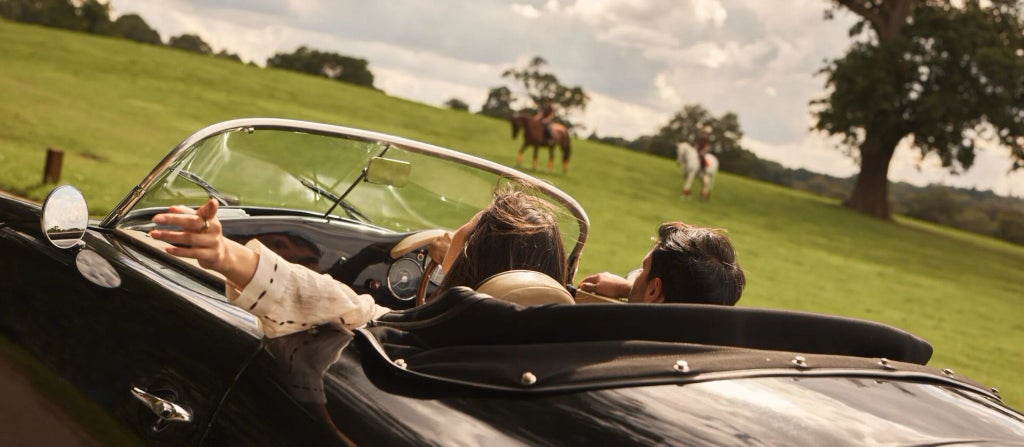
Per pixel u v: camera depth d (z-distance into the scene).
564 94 97.75
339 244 3.55
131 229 2.63
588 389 1.47
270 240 3.43
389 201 3.50
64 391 2.09
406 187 3.42
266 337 1.80
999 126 49.44
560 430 1.38
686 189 42.34
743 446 1.33
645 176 49.53
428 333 1.72
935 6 52.59
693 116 112.88
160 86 41.84
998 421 1.62
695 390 1.48
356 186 3.40
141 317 2.03
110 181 16.78
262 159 3.04
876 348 1.82
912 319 20.39
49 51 46.03
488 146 47.25
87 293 2.17
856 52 51.78
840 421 1.44
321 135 3.06
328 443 1.50
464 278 2.13
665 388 1.48
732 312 1.68
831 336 1.77
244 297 1.70
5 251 2.45
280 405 1.63
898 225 56.00
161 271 2.25
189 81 45.88
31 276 2.32
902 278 30.14
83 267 2.23
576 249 3.44
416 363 1.65
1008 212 92.69
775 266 26.09
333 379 1.61
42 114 26.80
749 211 43.31
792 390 1.53
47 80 36.16
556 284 1.98
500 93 102.75
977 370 14.43
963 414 1.60
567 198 3.34
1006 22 52.91
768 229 37.59
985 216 93.06
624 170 50.22
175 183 2.80
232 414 1.71
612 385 1.48
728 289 2.10
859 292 23.77
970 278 35.69
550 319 1.61
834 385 1.58
